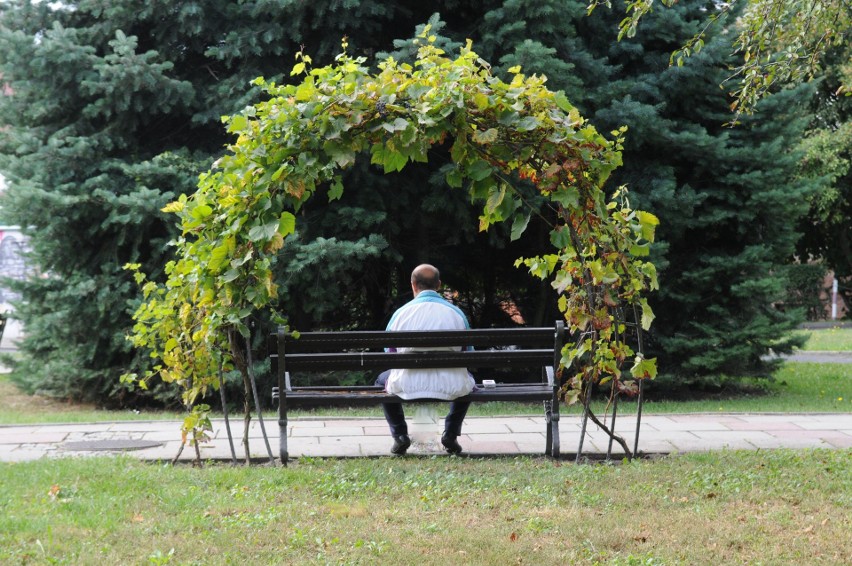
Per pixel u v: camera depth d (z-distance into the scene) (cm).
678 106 1428
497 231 1415
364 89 669
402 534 528
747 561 481
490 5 1317
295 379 1323
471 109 676
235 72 1346
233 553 487
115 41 1225
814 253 3653
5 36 1245
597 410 1252
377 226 1302
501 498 611
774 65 928
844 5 938
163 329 750
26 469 691
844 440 857
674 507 591
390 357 733
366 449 813
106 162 1287
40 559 474
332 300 1279
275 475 676
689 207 1347
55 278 1385
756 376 1489
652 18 1368
